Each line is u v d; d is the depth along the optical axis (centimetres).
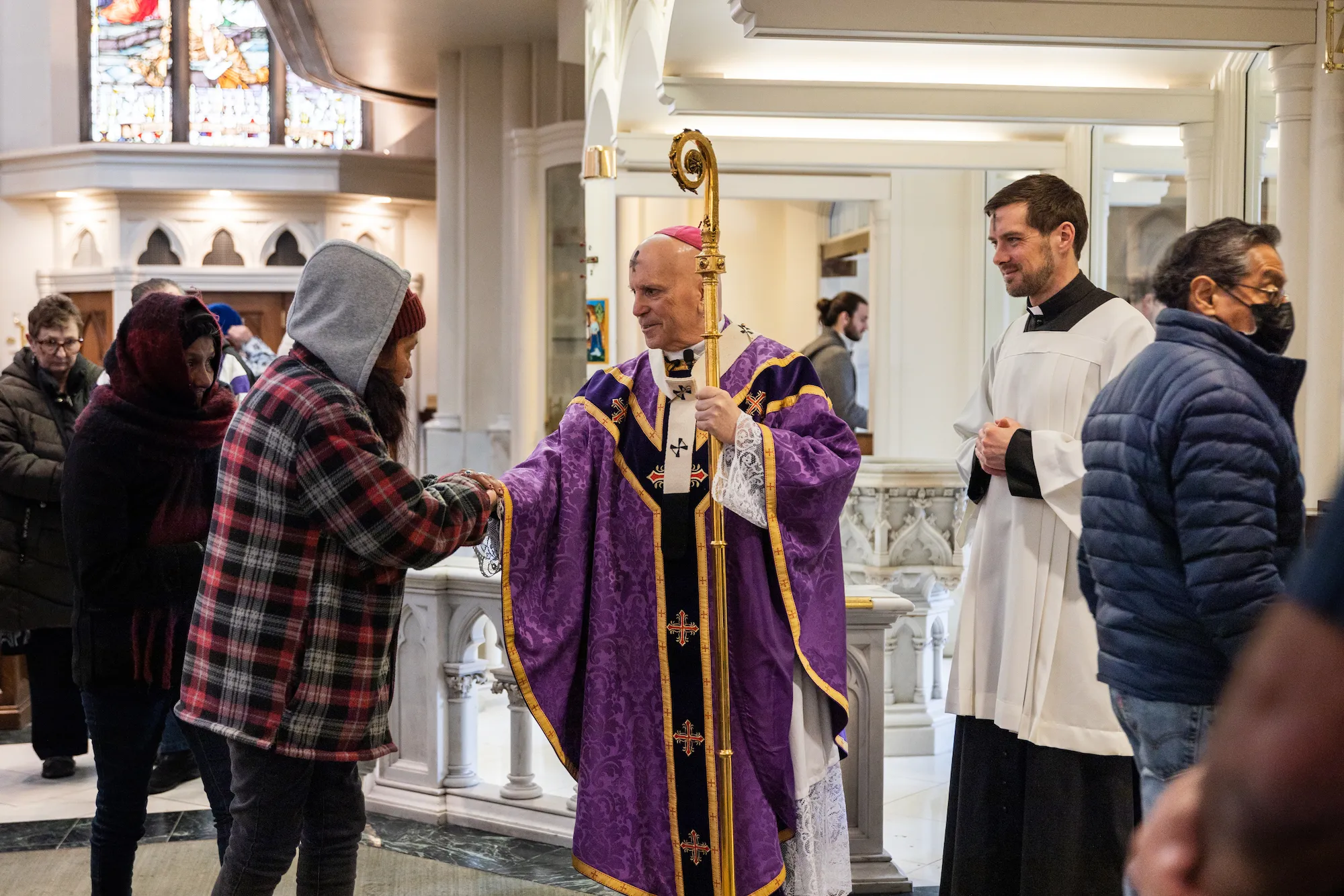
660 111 532
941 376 608
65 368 438
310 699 233
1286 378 206
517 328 912
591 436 285
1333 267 334
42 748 461
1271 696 59
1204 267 210
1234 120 395
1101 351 271
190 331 278
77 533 274
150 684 279
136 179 1232
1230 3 339
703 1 367
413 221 1327
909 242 600
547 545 277
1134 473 206
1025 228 277
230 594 235
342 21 889
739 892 262
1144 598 206
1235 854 60
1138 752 212
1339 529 58
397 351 247
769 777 268
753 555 270
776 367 281
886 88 415
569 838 391
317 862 247
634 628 276
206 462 292
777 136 490
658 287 277
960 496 523
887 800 452
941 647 533
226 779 280
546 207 899
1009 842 279
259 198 1278
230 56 1317
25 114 1308
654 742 273
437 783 416
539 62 939
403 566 236
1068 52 392
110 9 1312
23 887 353
